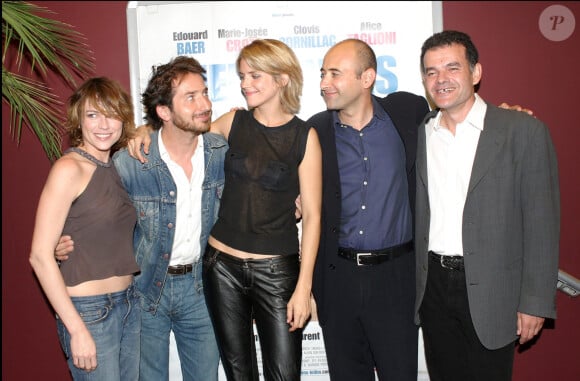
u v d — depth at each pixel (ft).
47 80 9.77
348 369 8.11
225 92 9.34
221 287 7.25
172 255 7.73
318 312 7.98
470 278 6.93
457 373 7.46
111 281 6.80
